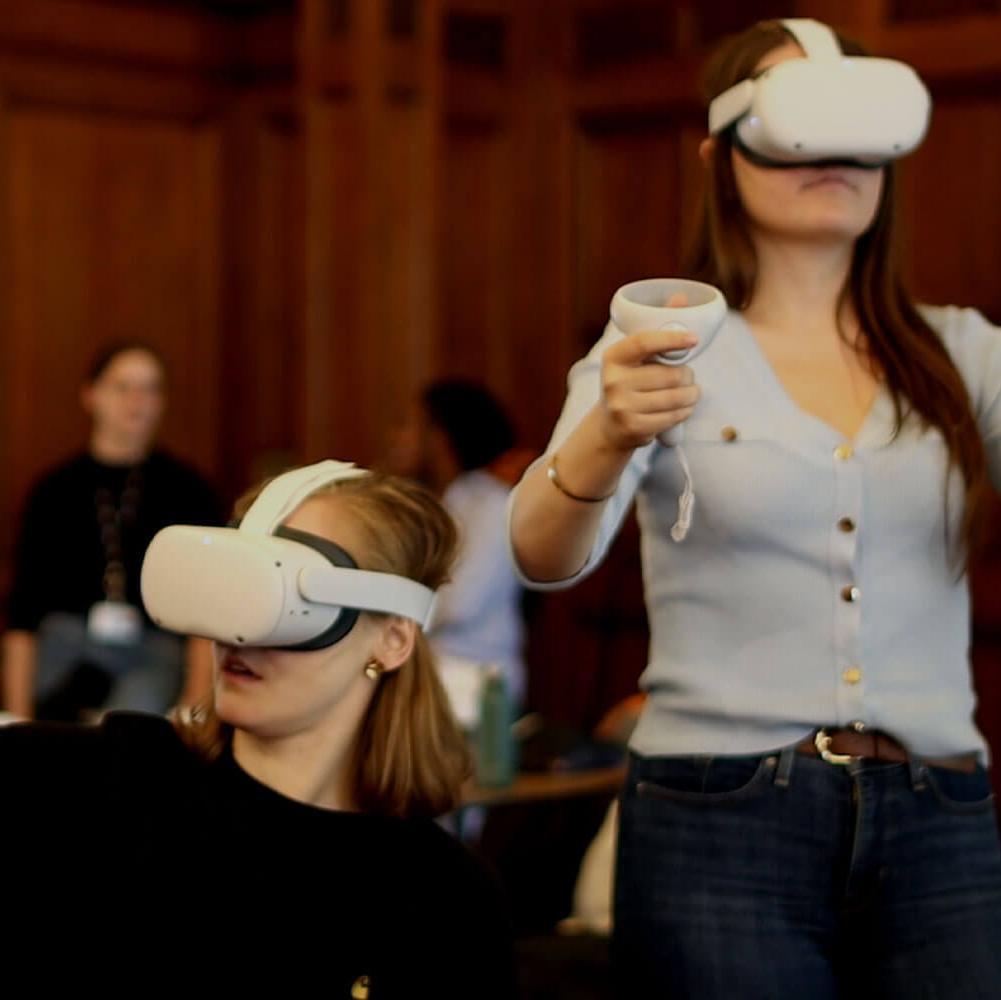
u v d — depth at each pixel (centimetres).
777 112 167
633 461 164
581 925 319
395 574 161
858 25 465
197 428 573
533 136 543
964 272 451
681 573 169
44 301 547
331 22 493
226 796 160
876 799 163
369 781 164
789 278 175
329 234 494
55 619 431
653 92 520
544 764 343
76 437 555
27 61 540
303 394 562
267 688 158
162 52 560
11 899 154
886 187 176
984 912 164
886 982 164
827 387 171
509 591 429
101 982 153
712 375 168
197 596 154
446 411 443
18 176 542
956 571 168
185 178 570
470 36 538
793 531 164
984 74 444
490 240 546
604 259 536
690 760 166
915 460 166
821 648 164
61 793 157
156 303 566
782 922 163
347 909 160
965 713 169
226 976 155
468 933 164
